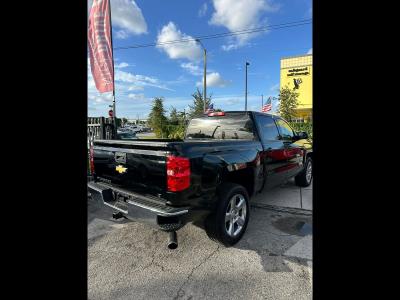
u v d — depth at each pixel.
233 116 4.68
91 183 3.81
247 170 3.96
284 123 5.63
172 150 2.85
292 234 3.85
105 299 2.49
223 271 2.93
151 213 2.83
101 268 3.00
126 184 3.41
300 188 6.50
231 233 3.46
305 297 2.49
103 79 9.48
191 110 27.06
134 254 3.32
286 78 31.69
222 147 3.49
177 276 2.85
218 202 3.32
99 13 9.33
